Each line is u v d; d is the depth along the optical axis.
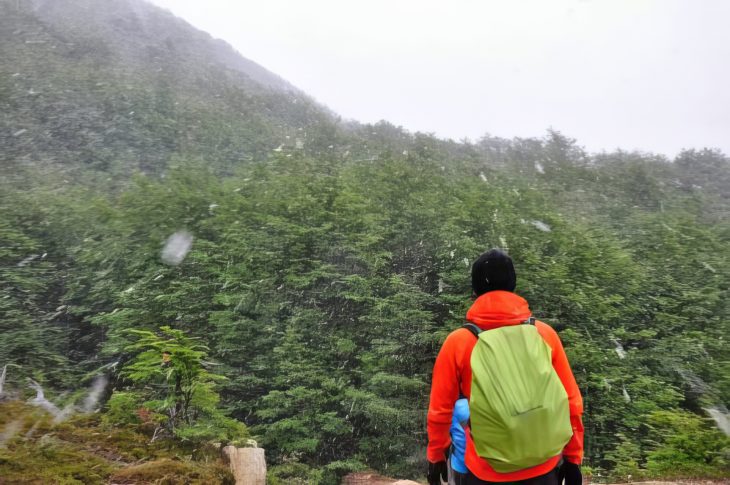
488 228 24.09
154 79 79.69
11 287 20.53
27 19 87.50
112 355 18.19
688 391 18.70
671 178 64.94
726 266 26.59
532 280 19.80
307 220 24.67
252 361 19.08
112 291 21.03
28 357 17.11
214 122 62.78
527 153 69.31
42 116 49.53
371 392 18.12
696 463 7.79
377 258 21.59
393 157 43.50
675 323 21.77
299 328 19.95
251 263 21.73
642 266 26.08
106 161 46.62
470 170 44.97
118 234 24.34
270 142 62.91
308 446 16.03
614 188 47.09
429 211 25.48
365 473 16.73
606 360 17.09
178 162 45.00
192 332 18.81
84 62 75.94
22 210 26.67
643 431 15.34
